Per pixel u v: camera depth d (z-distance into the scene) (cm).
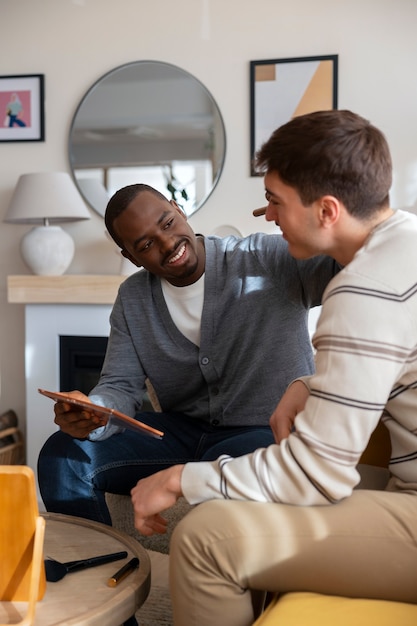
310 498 121
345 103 336
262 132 345
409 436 129
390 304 117
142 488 133
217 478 126
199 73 351
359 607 114
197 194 354
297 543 119
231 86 347
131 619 148
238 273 199
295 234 132
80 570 136
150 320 204
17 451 365
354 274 120
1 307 376
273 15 341
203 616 121
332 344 118
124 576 132
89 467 187
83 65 363
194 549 121
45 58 366
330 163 124
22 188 343
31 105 368
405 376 124
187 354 202
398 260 120
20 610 121
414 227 127
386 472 166
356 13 332
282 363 196
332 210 126
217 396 203
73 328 347
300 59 338
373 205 128
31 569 121
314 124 127
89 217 348
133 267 343
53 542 150
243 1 343
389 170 129
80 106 362
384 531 119
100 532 155
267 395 198
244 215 351
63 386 351
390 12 329
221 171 351
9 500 119
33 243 345
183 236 189
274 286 196
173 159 355
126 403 198
